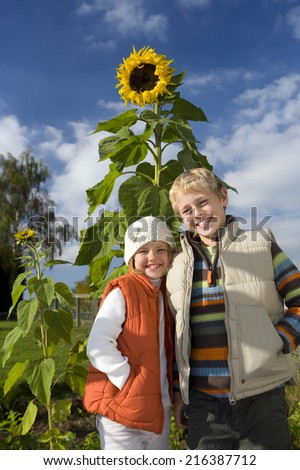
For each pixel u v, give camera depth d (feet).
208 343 6.24
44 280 9.14
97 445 9.68
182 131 8.91
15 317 50.21
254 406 5.99
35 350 25.72
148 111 9.39
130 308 6.57
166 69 9.36
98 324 6.47
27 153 82.69
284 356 6.17
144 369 6.33
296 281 6.19
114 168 9.79
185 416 6.98
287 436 6.11
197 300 6.40
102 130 9.55
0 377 18.40
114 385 6.36
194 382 6.36
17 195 78.33
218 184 6.59
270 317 6.29
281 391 6.23
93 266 10.11
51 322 9.36
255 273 6.15
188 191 6.49
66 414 9.41
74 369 9.80
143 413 6.18
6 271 71.72
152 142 9.64
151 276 6.98
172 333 7.02
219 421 6.03
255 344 5.92
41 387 9.04
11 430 9.51
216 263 6.38
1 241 72.90
